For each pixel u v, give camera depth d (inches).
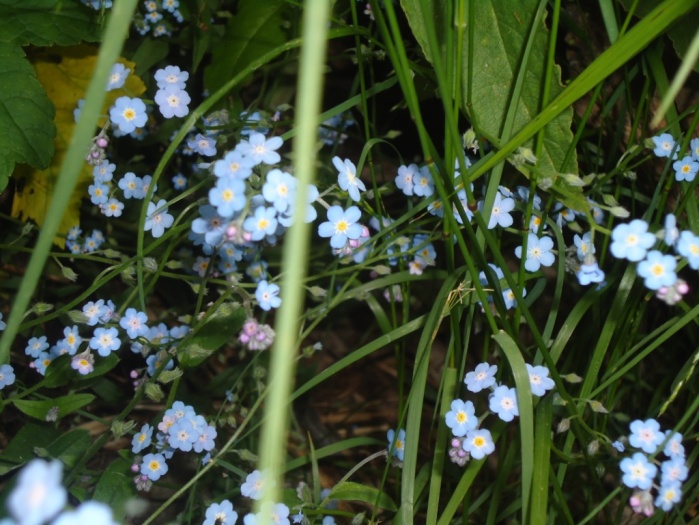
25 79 11.8
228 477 11.1
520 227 11.6
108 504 9.9
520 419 8.6
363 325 15.6
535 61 10.0
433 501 9.4
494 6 10.0
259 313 13.7
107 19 12.4
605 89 12.0
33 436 10.7
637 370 11.6
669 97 6.6
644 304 10.4
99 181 10.9
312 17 5.5
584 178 9.6
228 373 12.4
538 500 8.8
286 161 11.9
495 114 10.2
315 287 10.1
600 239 11.3
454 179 9.5
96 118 6.4
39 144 11.6
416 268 11.1
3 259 13.8
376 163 16.2
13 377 10.3
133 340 10.4
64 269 10.1
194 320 9.9
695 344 12.0
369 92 10.2
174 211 13.9
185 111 9.9
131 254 14.0
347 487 10.0
